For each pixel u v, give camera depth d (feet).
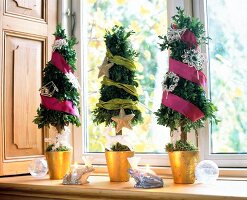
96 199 4.13
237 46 4.96
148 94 5.61
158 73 5.55
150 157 5.42
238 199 3.33
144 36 5.73
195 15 5.19
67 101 5.23
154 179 4.06
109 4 6.12
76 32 6.29
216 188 3.89
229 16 5.03
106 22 6.13
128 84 4.77
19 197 4.82
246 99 4.86
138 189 3.93
